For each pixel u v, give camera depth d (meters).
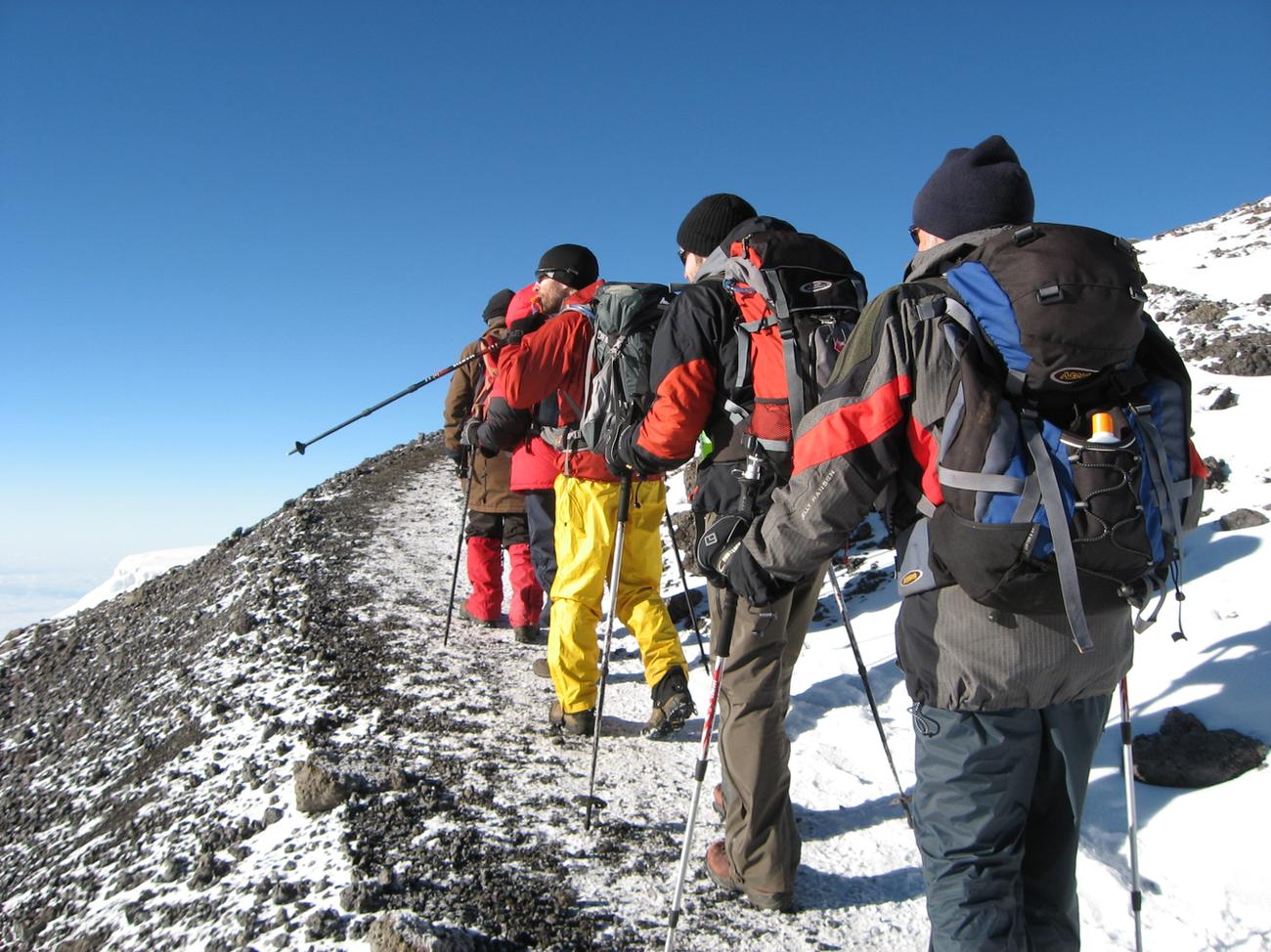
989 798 1.89
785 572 1.98
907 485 1.97
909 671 1.99
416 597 6.88
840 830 3.32
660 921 2.74
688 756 4.03
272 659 5.33
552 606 4.20
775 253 2.59
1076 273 1.71
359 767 3.54
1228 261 10.18
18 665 7.47
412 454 14.63
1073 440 1.73
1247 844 2.86
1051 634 1.81
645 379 3.49
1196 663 3.70
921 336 1.84
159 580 9.39
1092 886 2.82
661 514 4.21
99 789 4.38
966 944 1.86
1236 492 5.10
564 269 4.37
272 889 2.90
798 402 2.42
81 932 3.07
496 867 2.97
